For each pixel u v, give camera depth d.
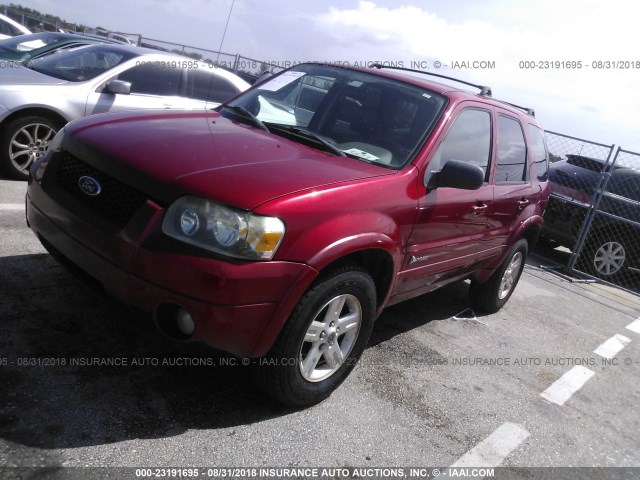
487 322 5.30
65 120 6.21
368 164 3.41
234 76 7.54
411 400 3.53
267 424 2.93
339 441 2.95
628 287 8.38
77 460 2.38
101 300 2.82
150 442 2.59
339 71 4.24
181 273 2.47
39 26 19.75
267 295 2.58
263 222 2.54
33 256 4.10
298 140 3.55
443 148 3.74
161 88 6.83
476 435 3.34
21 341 3.07
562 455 3.38
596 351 5.28
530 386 4.16
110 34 17.45
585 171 8.54
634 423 4.03
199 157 2.84
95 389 2.84
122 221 2.68
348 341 3.25
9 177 6.10
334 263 2.91
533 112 5.70
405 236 3.38
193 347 2.77
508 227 4.89
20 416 2.54
